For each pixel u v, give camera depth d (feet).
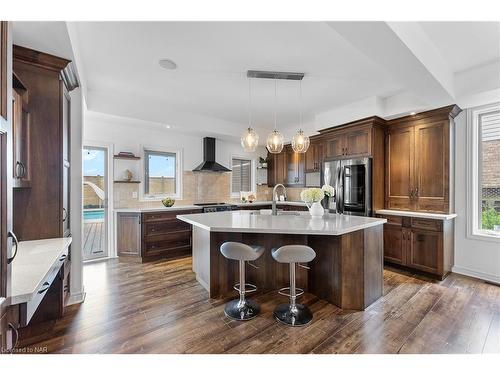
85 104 10.66
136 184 15.10
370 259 8.36
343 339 6.43
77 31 6.76
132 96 12.05
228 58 8.29
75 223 8.48
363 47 6.20
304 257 7.24
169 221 14.25
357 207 12.96
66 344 6.19
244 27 6.59
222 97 12.13
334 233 7.00
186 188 17.10
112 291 9.46
